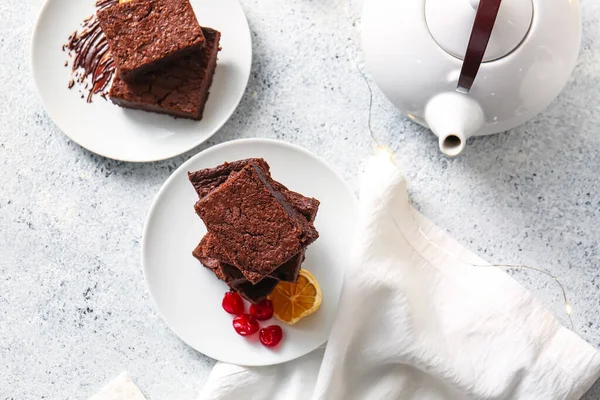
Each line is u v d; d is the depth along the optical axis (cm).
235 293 83
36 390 87
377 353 84
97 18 83
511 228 85
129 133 86
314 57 87
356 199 84
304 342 83
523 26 70
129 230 87
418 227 84
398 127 86
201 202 77
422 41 72
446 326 83
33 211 88
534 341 82
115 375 87
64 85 87
